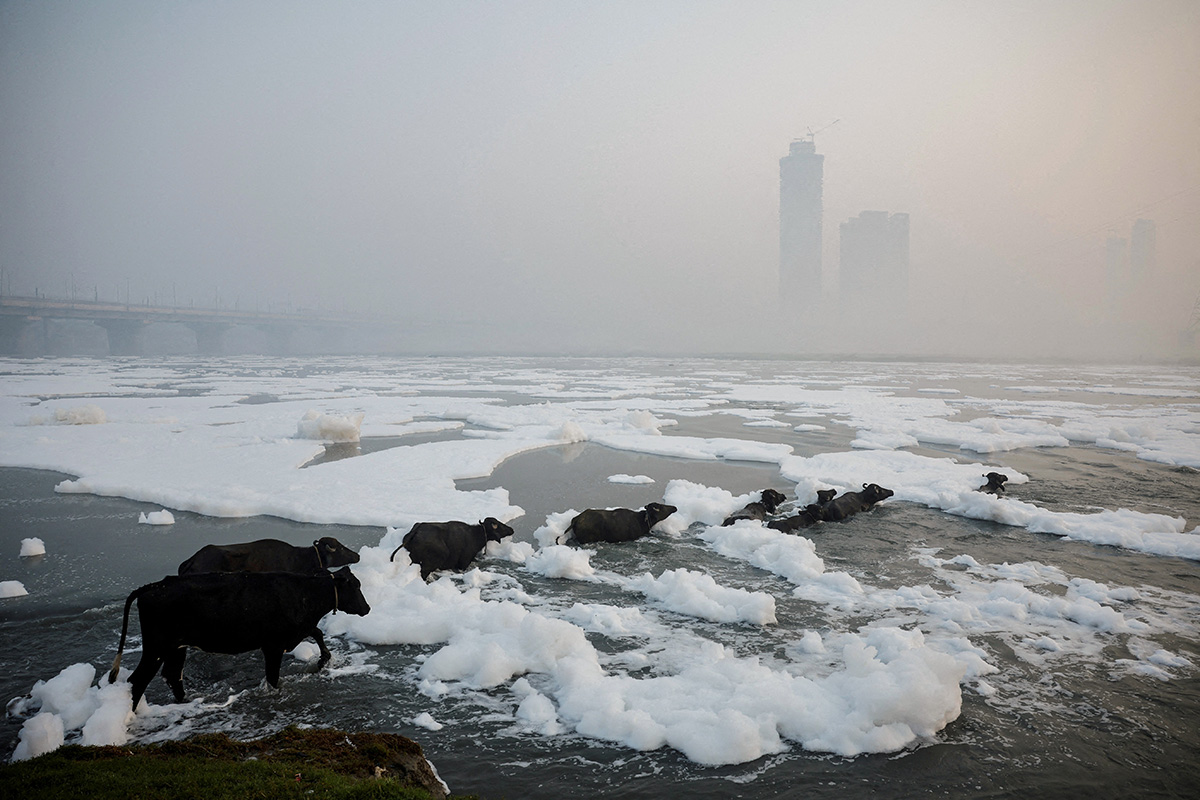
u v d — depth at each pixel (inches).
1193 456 802.8
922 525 518.9
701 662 287.4
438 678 274.5
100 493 613.0
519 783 205.3
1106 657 294.2
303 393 1828.2
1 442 880.3
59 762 177.9
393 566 389.4
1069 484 669.9
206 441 900.6
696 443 917.2
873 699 236.4
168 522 510.6
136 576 393.4
